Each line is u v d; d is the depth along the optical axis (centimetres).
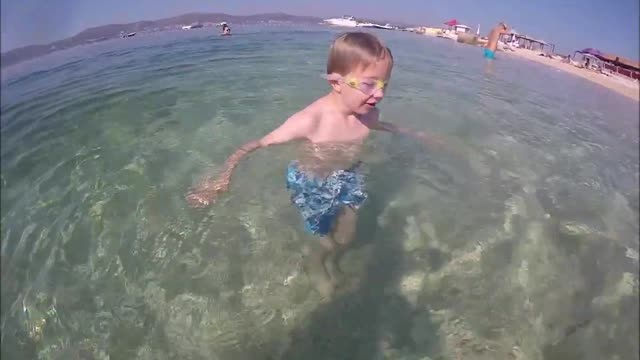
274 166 127
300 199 112
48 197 130
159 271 100
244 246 105
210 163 138
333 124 124
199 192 111
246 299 93
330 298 94
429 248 108
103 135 162
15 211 127
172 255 103
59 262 106
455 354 84
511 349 86
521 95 262
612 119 258
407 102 204
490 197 131
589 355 88
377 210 118
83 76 242
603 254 117
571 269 110
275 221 111
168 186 126
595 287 106
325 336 86
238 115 177
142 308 92
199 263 101
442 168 141
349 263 102
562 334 92
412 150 147
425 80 256
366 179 126
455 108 205
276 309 91
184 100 196
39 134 169
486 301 96
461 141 164
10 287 103
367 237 109
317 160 120
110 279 99
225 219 112
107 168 139
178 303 92
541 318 94
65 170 142
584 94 322
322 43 349
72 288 99
